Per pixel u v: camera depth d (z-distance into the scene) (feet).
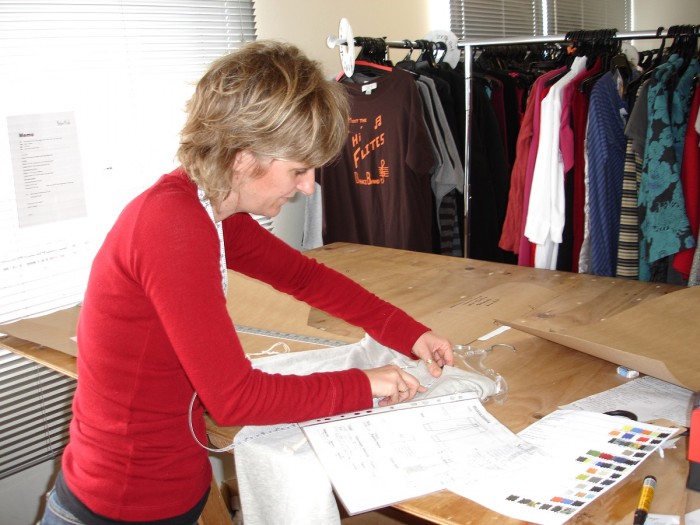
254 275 3.81
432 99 8.17
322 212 8.70
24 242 7.11
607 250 7.18
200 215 2.61
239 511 6.31
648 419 3.22
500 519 2.50
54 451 7.47
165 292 2.51
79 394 2.96
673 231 6.42
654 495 2.63
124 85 7.70
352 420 3.21
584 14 15.55
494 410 3.43
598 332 3.92
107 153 7.67
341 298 3.90
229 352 2.63
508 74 9.45
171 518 3.00
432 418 3.25
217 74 2.62
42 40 6.99
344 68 8.07
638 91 6.64
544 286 5.46
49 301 7.39
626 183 6.89
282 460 2.99
